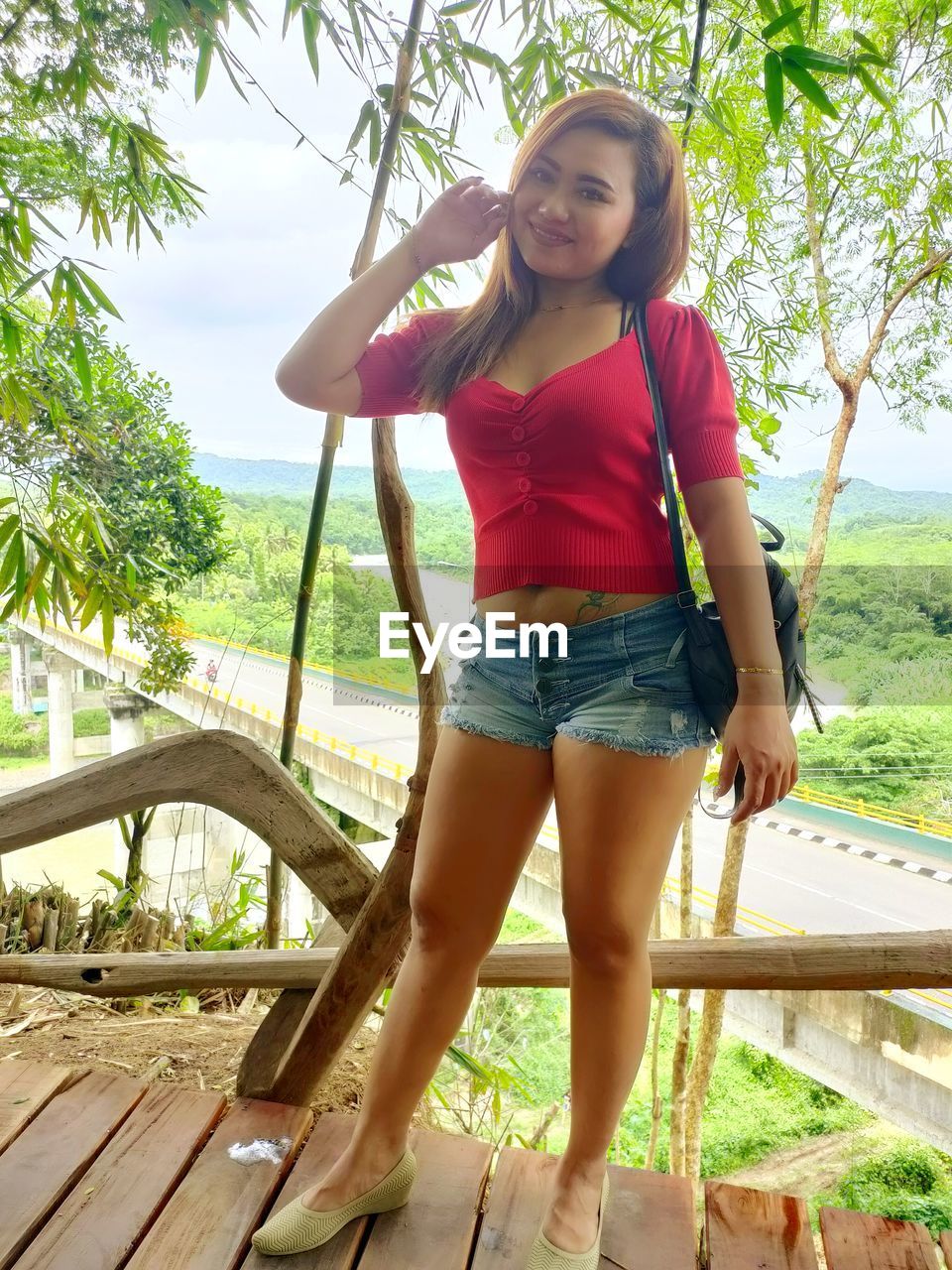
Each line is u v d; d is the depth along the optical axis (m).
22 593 2.61
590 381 1.16
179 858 7.75
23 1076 1.78
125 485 4.92
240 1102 1.72
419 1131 1.66
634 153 1.18
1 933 2.36
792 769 1.15
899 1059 5.83
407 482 1.50
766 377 2.84
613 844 1.18
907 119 3.02
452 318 1.40
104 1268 1.33
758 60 2.67
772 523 1.27
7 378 2.60
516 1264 1.35
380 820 9.49
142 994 1.84
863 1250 1.39
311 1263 1.34
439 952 1.33
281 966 1.78
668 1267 1.36
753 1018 6.77
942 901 7.86
